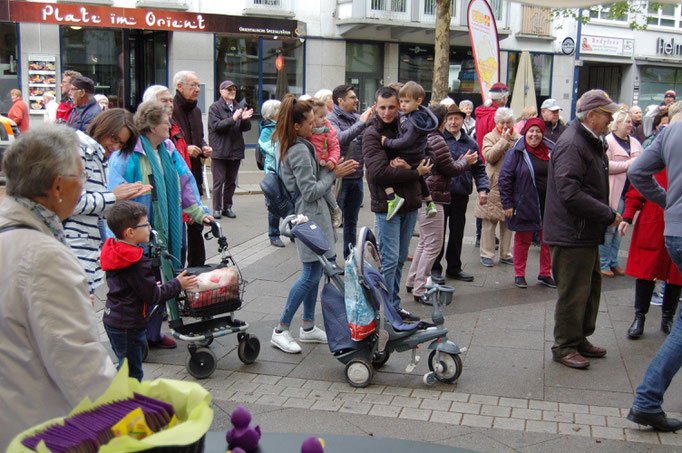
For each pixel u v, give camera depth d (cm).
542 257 694
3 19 1470
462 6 2016
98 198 414
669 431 385
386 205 538
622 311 616
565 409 415
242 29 1714
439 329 446
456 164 628
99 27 1627
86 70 1644
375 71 2017
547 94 2289
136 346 402
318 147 514
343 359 453
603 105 447
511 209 679
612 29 2320
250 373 472
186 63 1709
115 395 162
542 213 689
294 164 490
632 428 390
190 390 164
